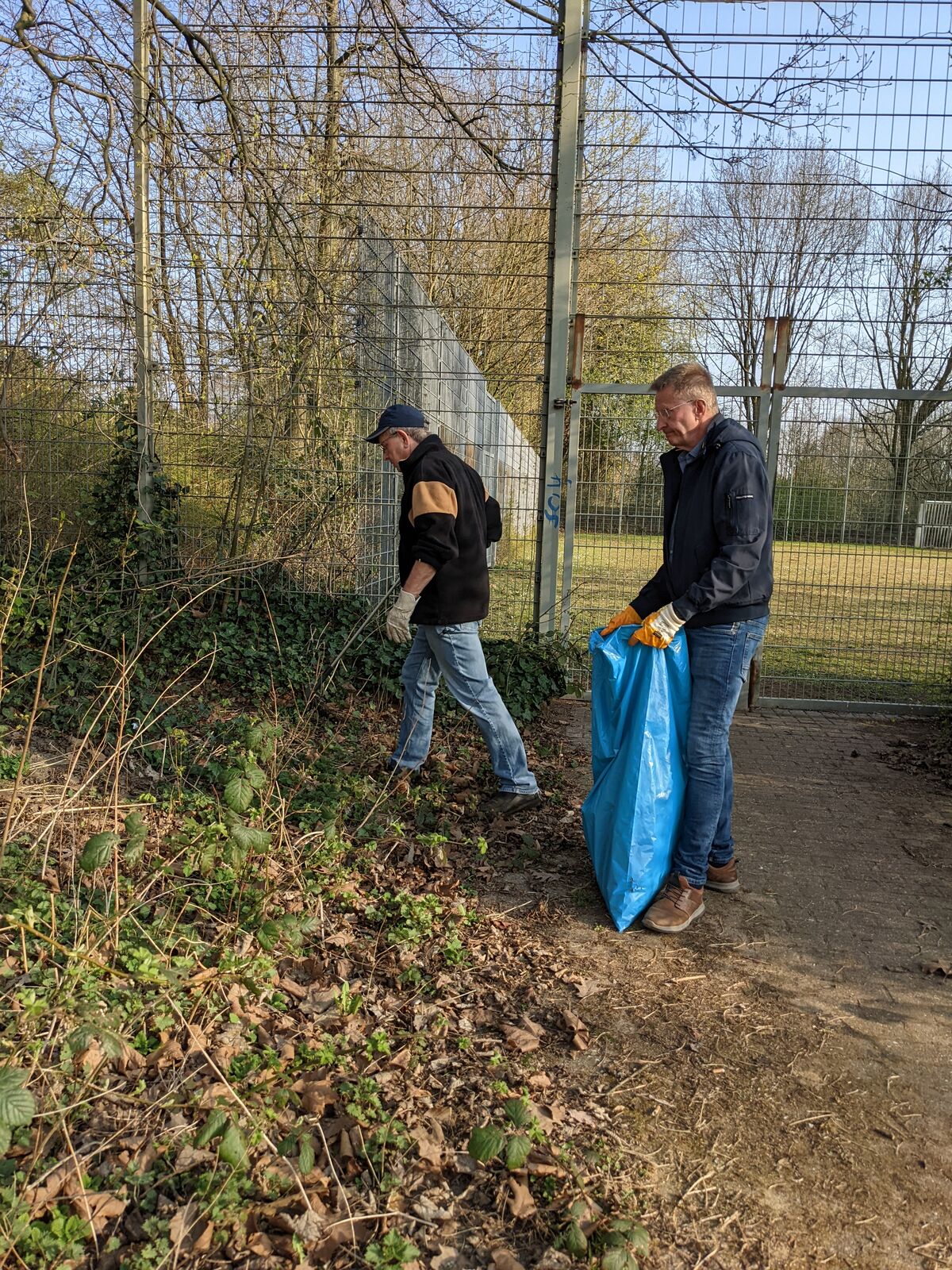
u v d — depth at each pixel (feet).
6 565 19.56
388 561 23.54
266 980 9.73
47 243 19.56
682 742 12.12
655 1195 7.54
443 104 21.38
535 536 22.94
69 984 8.68
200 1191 7.00
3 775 13.66
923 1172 7.89
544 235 26.32
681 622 11.34
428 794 15.20
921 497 22.21
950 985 10.84
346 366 21.45
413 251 25.55
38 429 20.99
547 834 14.53
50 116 19.74
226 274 20.38
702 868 12.09
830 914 12.50
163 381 21.01
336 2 21.57
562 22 21.18
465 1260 6.79
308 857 12.50
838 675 26.43
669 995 10.43
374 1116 8.00
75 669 17.43
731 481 11.18
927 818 16.02
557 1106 8.46
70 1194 6.95
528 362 28.50
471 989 10.28
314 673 19.48
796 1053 9.45
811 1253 7.03
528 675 21.43
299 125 21.65
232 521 21.18
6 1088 6.37
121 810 13.30
